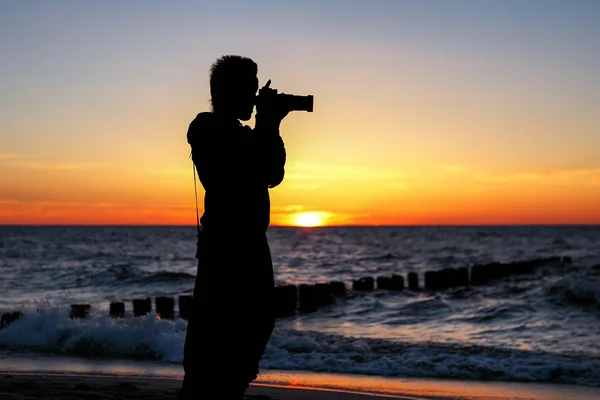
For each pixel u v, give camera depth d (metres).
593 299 18.86
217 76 3.24
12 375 8.16
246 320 3.17
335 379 8.28
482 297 21.67
